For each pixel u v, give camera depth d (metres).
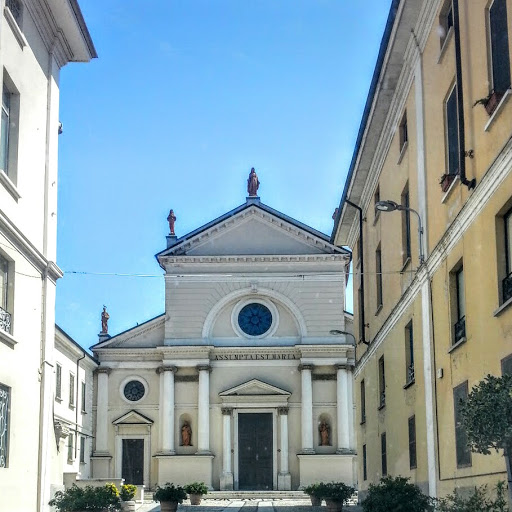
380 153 22.22
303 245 47.25
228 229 47.50
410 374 18.98
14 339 15.81
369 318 24.86
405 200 19.38
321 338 46.28
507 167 11.56
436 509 13.95
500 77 11.98
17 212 16.50
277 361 46.56
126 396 46.28
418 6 16.36
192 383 46.09
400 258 19.45
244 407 45.91
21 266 16.61
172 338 46.38
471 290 13.44
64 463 38.44
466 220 13.62
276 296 46.84
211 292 47.00
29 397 17.08
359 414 27.86
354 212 27.19
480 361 12.91
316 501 34.44
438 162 15.77
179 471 44.81
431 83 16.33
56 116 19.20
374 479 24.11
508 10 11.54
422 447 17.11
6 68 15.71
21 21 16.80
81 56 19.98
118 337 46.88
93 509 19.61
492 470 12.14
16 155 16.44
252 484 45.31
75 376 41.94
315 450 45.16
